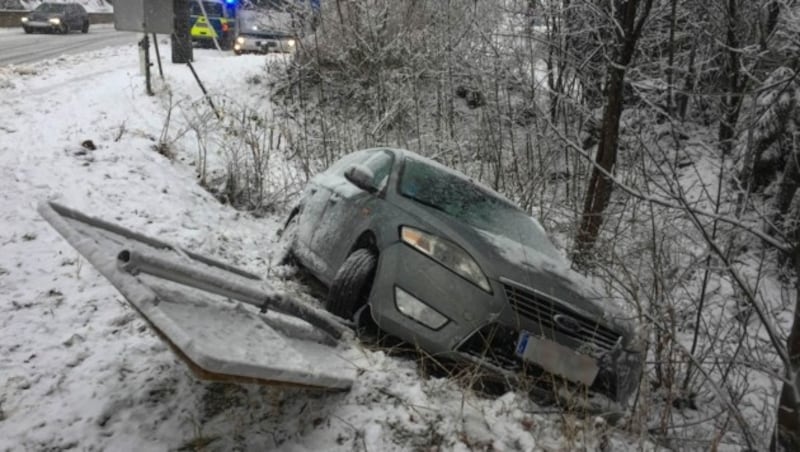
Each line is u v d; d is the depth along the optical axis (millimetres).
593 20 11555
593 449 3891
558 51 12617
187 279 3396
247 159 9891
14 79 14438
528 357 4141
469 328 4207
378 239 4719
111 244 3623
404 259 4480
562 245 8828
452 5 14477
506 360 4270
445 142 12070
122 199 7277
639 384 4465
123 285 2986
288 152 12531
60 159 8148
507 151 11789
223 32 24469
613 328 4473
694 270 5906
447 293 4289
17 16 35031
